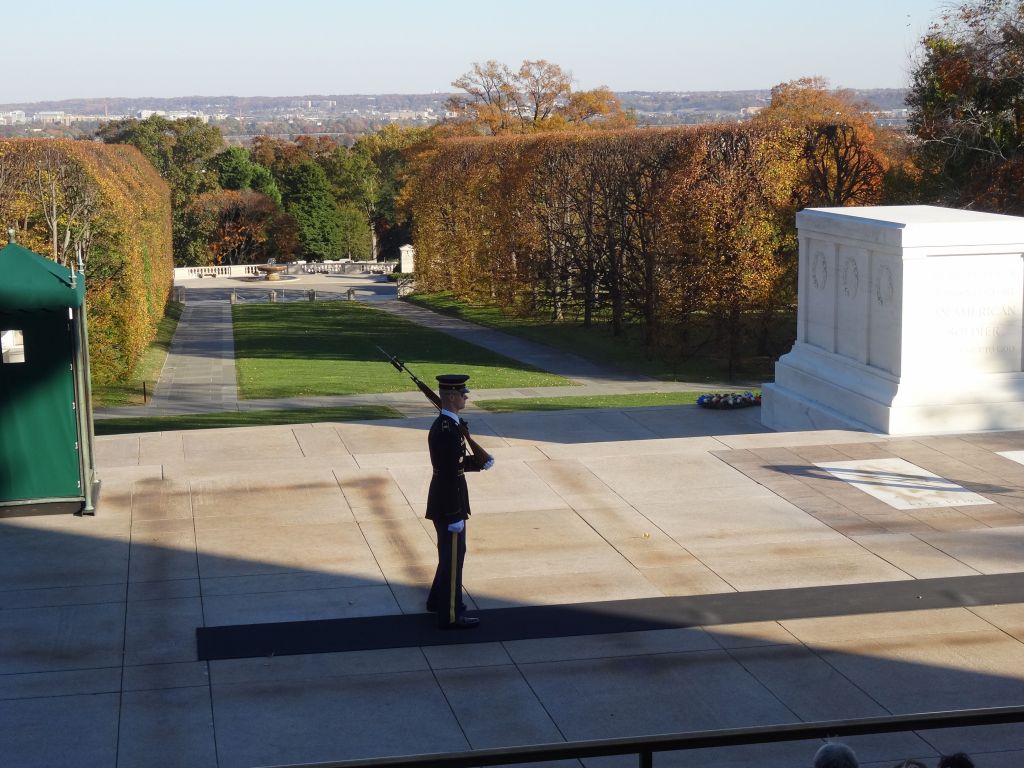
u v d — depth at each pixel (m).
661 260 39.84
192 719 6.79
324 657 7.68
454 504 8.02
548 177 52.12
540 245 53.56
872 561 9.53
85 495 10.78
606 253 47.97
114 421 26.02
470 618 8.19
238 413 27.61
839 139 39.81
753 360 40.88
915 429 14.17
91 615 8.40
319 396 31.84
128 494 11.53
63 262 35.19
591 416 20.58
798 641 7.89
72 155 39.44
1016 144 34.12
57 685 7.23
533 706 6.96
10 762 6.24
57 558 9.63
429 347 47.53
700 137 39.88
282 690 7.18
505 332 53.72
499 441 17.02
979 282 14.34
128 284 37.19
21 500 10.71
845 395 15.58
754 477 12.20
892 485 11.86
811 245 17.17
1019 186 32.72
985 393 14.38
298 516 10.84
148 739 6.54
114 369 35.53
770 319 38.94
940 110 35.09
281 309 70.25
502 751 3.80
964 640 7.89
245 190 110.50
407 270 98.19
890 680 7.28
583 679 7.34
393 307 71.31
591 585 8.99
